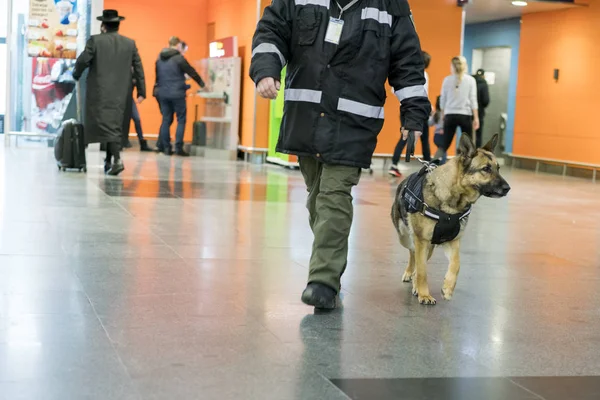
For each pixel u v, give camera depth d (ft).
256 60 13.94
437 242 15.21
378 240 22.40
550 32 54.39
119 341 11.70
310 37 14.07
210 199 29.45
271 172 42.65
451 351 12.18
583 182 46.83
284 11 14.23
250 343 11.98
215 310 13.80
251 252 19.45
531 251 22.00
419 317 14.19
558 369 11.52
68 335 11.85
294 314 13.87
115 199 27.91
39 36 50.57
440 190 14.64
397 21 14.52
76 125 36.17
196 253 18.97
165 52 51.37
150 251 18.88
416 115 14.39
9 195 27.37
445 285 15.28
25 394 9.41
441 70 51.08
